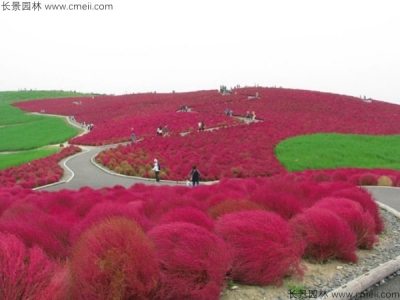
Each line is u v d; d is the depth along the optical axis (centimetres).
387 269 629
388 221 1030
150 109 7156
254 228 577
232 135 4216
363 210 863
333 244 670
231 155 3356
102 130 5444
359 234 763
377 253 745
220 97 7719
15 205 1032
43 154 4019
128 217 668
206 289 475
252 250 559
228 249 555
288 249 571
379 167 3234
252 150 3569
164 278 462
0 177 2828
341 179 2016
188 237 499
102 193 1492
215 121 5228
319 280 591
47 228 635
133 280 428
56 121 7450
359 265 668
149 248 459
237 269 564
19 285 374
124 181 2611
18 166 3312
